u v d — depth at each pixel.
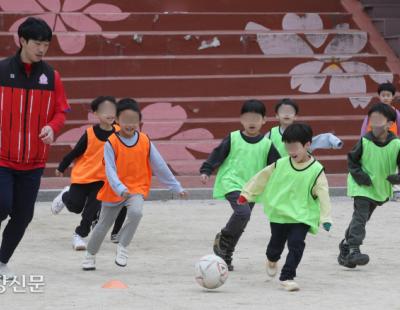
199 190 36.56
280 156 22.86
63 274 21.77
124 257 22.25
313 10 48.56
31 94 19.86
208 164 22.97
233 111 42.59
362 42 46.69
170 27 46.09
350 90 44.47
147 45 44.81
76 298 18.77
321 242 27.25
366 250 25.70
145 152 22.06
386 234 28.42
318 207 20.25
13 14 44.81
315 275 22.03
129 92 42.91
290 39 45.94
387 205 34.78
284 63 44.88
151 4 47.03
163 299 18.73
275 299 18.89
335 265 23.48
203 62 44.25
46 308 17.77
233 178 22.73
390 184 22.98
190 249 25.88
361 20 48.28
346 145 41.41
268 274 21.09
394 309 17.98
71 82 42.50
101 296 19.02
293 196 20.17
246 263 23.69
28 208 20.34
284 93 43.97
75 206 25.89
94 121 41.16
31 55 19.66
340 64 45.41
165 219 31.58
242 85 43.66
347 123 42.31
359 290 20.08
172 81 43.19
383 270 22.78
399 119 33.03
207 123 41.62
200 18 46.28
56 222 30.91
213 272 19.64
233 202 22.47
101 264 23.33
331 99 43.19
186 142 40.97
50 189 36.53
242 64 44.53
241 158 22.78
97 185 25.61
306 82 44.06
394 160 22.73
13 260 23.67
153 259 24.20
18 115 19.80
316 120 42.22
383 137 22.80
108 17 45.72
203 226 30.09
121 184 21.25
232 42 45.44
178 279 21.28
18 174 20.09
